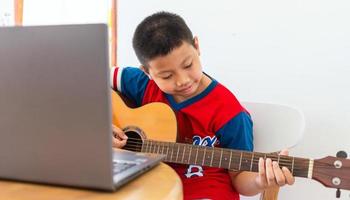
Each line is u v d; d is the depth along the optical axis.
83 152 0.47
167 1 1.61
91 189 0.50
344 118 1.36
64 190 0.50
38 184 0.52
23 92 0.47
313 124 1.40
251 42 1.48
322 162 0.84
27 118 0.48
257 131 1.24
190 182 1.04
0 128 0.49
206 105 1.11
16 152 0.50
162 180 0.56
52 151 0.48
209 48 1.55
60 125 0.47
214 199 1.00
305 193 1.42
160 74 1.05
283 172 0.86
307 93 1.41
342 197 1.37
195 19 1.56
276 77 1.45
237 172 1.08
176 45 1.00
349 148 1.36
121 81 1.28
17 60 0.46
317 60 1.38
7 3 1.92
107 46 0.43
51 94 0.46
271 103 1.31
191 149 1.02
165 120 1.12
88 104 0.45
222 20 1.51
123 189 0.51
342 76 1.35
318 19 1.37
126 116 1.17
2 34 0.46
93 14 1.79
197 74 1.05
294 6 1.40
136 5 1.67
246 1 1.46
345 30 1.33
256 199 1.53
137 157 0.65
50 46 0.44
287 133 1.20
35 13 1.90
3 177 0.53
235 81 1.52
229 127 1.08
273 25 1.43
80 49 0.43
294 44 1.41
